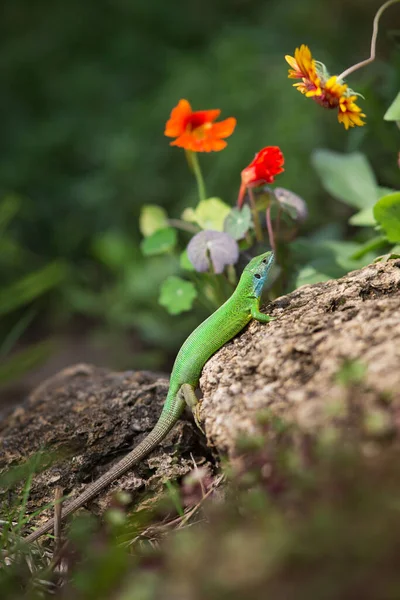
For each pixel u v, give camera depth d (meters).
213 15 15.12
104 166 11.62
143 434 4.07
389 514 2.37
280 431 2.86
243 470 2.96
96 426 4.12
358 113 3.79
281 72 10.80
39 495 3.86
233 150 9.95
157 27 14.89
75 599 3.00
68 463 3.98
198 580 2.48
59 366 8.87
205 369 3.62
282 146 9.63
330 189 5.54
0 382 6.78
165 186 10.83
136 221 10.80
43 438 4.17
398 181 5.61
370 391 2.78
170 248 5.12
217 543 2.66
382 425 2.62
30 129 12.59
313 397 2.91
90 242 10.93
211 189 9.85
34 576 3.23
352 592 2.24
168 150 11.14
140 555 3.34
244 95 10.58
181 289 4.85
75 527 3.42
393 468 2.51
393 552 2.29
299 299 3.76
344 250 5.00
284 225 4.76
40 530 3.52
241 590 2.36
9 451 4.17
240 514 3.04
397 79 5.32
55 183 11.62
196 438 4.04
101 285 10.55
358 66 3.88
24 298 7.31
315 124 9.77
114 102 13.20
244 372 3.29
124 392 4.36
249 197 4.60
